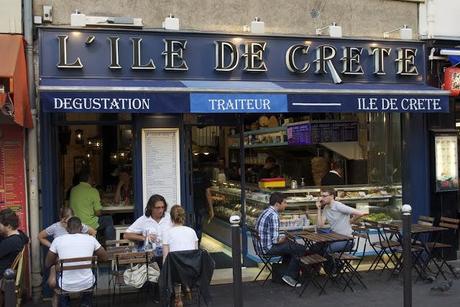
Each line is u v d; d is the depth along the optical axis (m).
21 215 7.31
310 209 8.94
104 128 8.10
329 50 8.55
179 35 7.94
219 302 7.05
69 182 8.00
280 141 9.23
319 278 8.14
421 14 9.20
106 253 6.45
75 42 7.52
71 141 7.98
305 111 7.75
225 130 9.17
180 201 8.10
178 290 6.42
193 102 7.25
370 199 9.28
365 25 8.93
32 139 7.36
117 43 7.62
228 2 8.24
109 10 7.74
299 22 8.58
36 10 7.45
